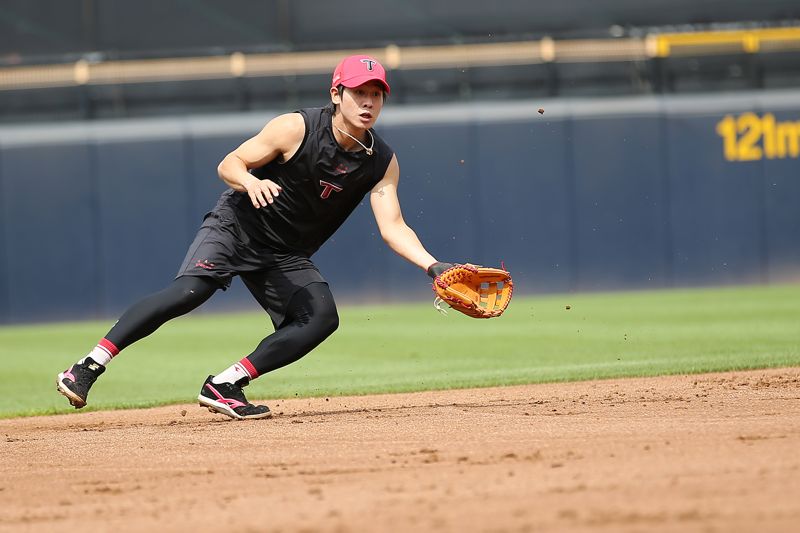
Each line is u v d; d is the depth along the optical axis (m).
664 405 19.48
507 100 71.06
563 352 35.66
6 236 65.44
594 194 67.00
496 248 66.75
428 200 66.56
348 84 17.56
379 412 20.77
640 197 67.19
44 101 70.94
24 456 16.89
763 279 67.38
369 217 65.56
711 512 10.27
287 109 71.44
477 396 23.48
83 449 17.36
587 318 48.69
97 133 65.81
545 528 9.95
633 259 67.06
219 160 66.38
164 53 71.50
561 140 67.00
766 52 70.31
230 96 71.50
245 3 75.38
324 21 75.44
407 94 70.94
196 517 11.44
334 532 10.24
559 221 66.88
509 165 66.88
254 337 48.50
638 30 72.81
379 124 66.50
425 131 66.62
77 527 11.28
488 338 42.69
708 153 67.38
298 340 19.48
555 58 70.50
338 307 65.56
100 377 34.97
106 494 13.16
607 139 67.12
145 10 75.50
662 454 13.66
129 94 71.25
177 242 66.12
